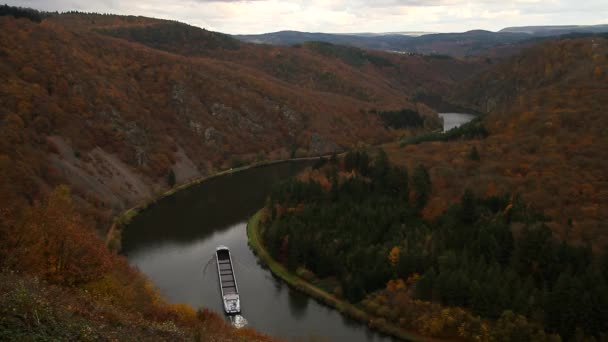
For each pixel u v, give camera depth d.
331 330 61.09
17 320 21.70
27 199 74.12
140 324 30.08
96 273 40.03
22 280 27.41
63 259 38.22
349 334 60.31
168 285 71.38
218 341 34.72
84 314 27.30
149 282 63.09
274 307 66.69
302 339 58.56
